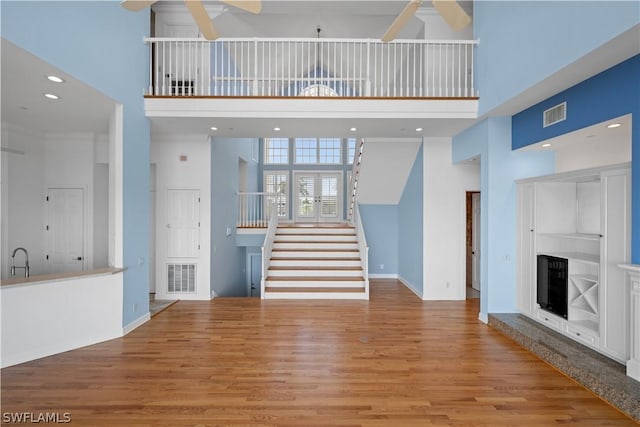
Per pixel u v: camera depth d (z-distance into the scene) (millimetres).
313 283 7094
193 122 5645
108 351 4137
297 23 7938
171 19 6539
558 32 3490
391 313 5797
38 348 3908
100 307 4461
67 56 3711
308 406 2961
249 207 10609
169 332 4840
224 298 6863
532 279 4855
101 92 4273
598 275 3938
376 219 9086
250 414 2842
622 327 3355
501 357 3992
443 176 6797
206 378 3453
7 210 5703
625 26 2709
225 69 7902
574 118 3938
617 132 3967
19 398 3066
